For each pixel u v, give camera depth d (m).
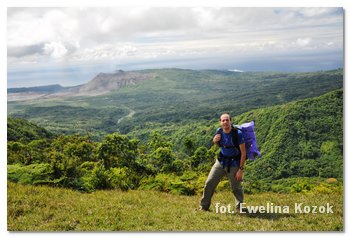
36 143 28.83
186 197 10.92
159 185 12.11
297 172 42.75
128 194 10.58
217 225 7.85
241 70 19.27
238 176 8.09
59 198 9.65
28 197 9.33
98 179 11.64
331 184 12.09
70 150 27.06
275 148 49.69
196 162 20.62
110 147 24.19
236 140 8.00
